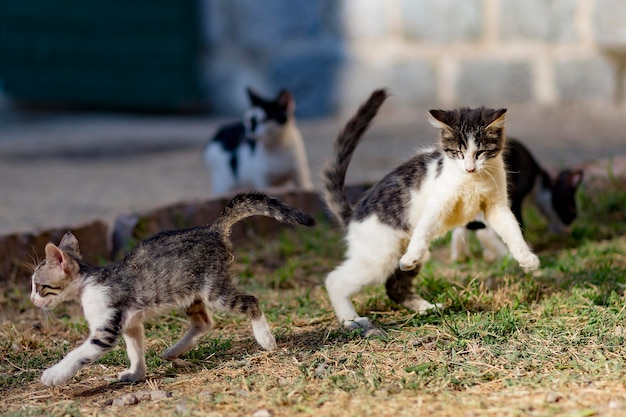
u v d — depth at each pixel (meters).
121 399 5.69
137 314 6.02
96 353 5.87
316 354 6.32
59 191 13.26
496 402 5.29
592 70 17.98
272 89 21.25
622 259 8.55
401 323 6.95
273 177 11.84
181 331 7.21
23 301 8.34
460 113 6.62
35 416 5.47
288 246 9.66
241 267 9.21
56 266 5.97
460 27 19.08
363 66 20.12
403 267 6.57
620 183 11.22
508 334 6.42
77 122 21.38
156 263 6.07
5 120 21.84
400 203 6.83
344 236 7.30
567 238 9.63
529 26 18.47
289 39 21.17
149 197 12.66
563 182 9.57
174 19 22.36
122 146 17.62
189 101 22.64
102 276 6.03
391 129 17.22
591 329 6.38
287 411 5.32
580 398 5.27
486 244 8.83
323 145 16.06
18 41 22.84
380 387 5.61
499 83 18.83
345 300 7.00
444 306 7.23
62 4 22.56
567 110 17.86
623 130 15.80
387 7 19.73
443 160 6.72
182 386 5.92
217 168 12.25
